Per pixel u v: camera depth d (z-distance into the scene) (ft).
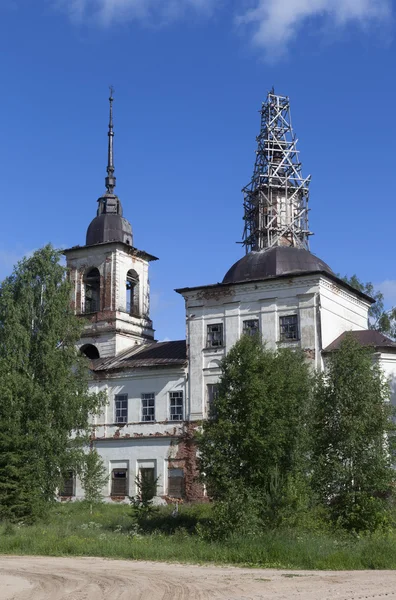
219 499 99.19
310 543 83.20
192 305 168.04
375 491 102.83
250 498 94.73
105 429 171.73
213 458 101.09
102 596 55.47
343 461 104.83
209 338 165.07
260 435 99.55
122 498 166.20
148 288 201.57
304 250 172.86
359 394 106.93
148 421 167.53
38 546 93.56
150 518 120.06
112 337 185.06
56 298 149.18
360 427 103.50
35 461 131.23
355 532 96.37
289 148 201.36
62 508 148.87
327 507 101.45
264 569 72.18
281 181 194.08
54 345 145.38
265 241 189.37
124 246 193.06
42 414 137.18
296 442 100.78
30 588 61.11
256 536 88.79
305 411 104.73
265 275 166.20
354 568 72.64
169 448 163.73
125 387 172.24
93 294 197.16
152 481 133.39
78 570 72.54
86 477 156.56
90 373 162.50
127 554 86.33
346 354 109.81
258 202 192.54
